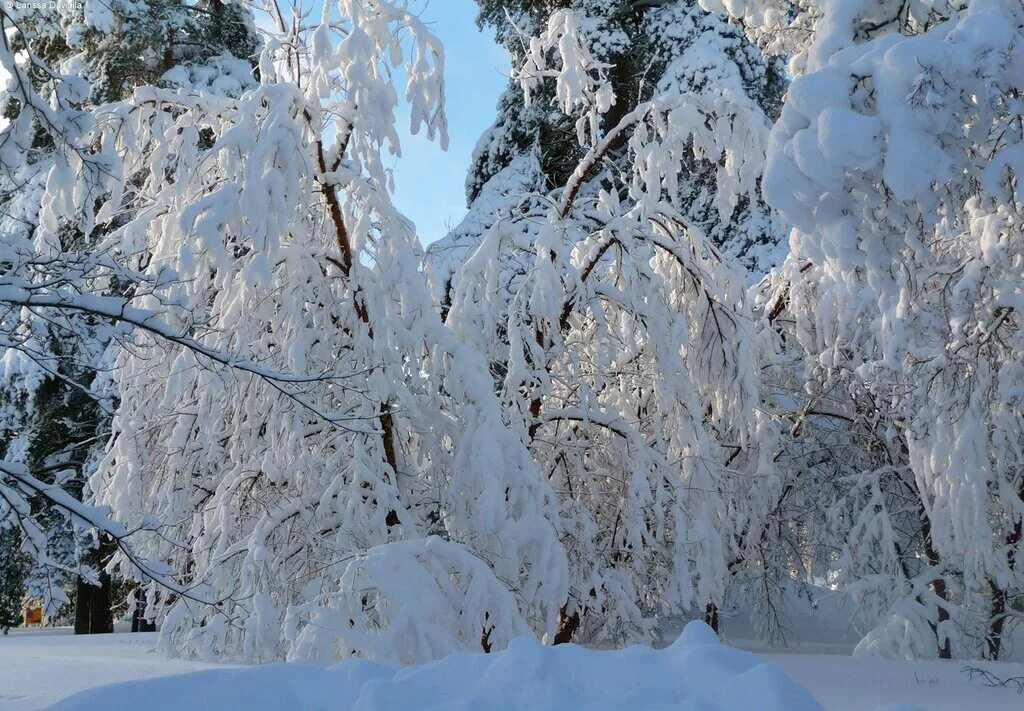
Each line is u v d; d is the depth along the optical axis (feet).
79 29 64.75
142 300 33.37
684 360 42.37
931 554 50.49
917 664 40.98
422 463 37.60
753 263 67.82
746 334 42.78
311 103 35.17
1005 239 32.40
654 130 43.73
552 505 34.91
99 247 27.78
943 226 37.86
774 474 47.29
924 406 38.93
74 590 74.54
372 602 31.07
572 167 72.79
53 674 29.27
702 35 70.95
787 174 24.61
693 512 40.86
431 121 35.78
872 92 24.17
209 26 70.90
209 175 36.04
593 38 72.33
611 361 43.09
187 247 31.71
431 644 28.76
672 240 42.63
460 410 35.24
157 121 36.22
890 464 51.96
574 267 40.24
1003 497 43.21
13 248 23.06
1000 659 48.52
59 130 23.08
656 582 43.21
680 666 15.61
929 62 22.70
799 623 63.05
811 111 24.08
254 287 32.86
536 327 41.34
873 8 26.84
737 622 66.59
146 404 36.42
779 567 53.26
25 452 61.77
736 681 14.69
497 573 33.14
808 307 48.78
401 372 34.50
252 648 30.83
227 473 35.42
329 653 28.17
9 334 23.17
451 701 15.02
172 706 15.69
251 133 33.14
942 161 22.89
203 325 25.18
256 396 34.04
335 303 35.65
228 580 34.50
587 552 39.65
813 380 50.47
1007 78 23.11
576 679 15.84
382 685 15.61
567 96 42.91
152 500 36.27
